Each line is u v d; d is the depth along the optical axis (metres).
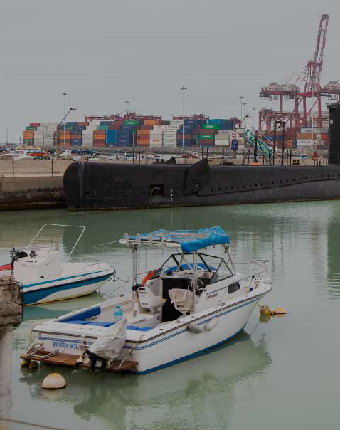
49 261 21.47
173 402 13.78
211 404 13.75
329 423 13.06
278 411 13.58
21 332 18.17
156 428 12.66
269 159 95.38
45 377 14.51
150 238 16.97
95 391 13.99
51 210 52.00
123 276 25.55
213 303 16.86
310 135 195.62
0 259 29.64
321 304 21.89
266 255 31.33
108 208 51.03
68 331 14.26
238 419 13.17
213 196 56.94
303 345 17.53
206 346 16.22
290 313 20.72
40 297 21.02
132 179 51.53
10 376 11.45
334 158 69.31
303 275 26.61
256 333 18.50
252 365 15.94
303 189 64.06
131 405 13.53
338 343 17.73
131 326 14.96
